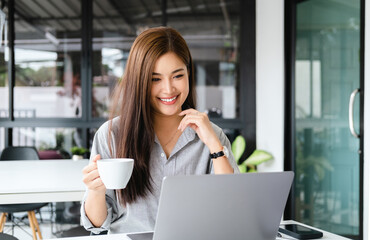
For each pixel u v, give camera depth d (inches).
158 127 55.5
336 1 135.6
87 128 180.9
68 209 171.0
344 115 131.8
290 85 165.9
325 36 142.5
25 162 128.1
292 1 162.7
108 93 182.1
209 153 55.6
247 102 180.1
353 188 127.6
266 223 42.4
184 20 183.3
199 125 51.9
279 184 40.9
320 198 146.3
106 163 38.7
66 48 181.0
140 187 52.1
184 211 37.8
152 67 49.6
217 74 184.1
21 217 169.6
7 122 176.4
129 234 48.1
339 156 134.8
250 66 180.4
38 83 180.7
